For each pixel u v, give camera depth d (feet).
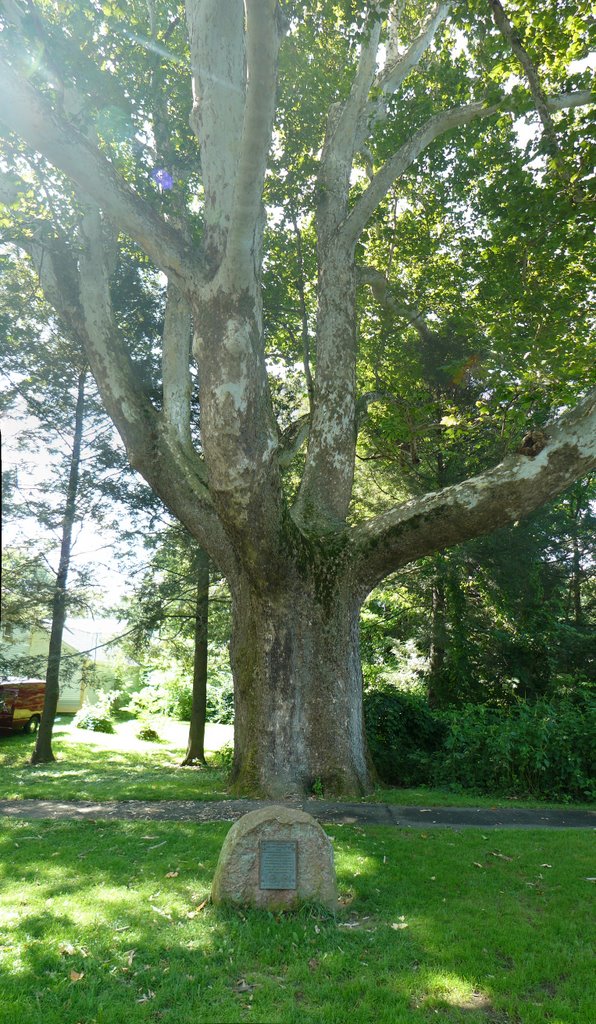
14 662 59.41
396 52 49.44
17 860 20.11
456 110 41.63
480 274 51.19
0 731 76.02
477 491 32.42
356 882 18.42
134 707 106.42
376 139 48.34
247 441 30.01
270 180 44.29
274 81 23.91
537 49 39.01
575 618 68.33
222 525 34.88
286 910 16.02
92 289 38.04
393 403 46.80
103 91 38.17
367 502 60.85
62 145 28.50
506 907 16.99
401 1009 11.91
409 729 42.96
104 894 17.04
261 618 33.32
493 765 36.06
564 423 31.86
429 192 53.47
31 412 59.98
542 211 36.52
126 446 37.86
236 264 28.55
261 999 12.16
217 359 29.86
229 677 102.22
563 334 46.88
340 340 39.50
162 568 61.31
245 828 16.60
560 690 52.26
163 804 29.19
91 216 38.27
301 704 32.48
